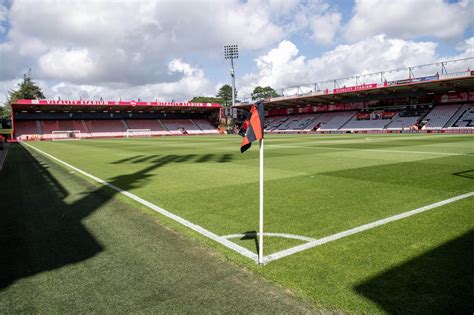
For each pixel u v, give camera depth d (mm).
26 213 5570
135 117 67250
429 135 33938
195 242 4008
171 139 40938
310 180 8078
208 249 3770
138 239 4164
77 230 4582
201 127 70562
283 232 4289
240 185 7664
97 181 8703
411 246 3711
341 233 4191
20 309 2621
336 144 21984
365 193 6492
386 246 3727
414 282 2889
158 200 6301
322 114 61250
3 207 6039
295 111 66688
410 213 5035
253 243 3922
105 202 6258
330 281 2936
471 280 2908
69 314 2533
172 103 60656
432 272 3072
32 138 52500
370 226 4441
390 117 50625
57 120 59406
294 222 4703
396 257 3422
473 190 6598
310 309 2516
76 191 7414
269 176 8852
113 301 2701
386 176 8430
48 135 54031
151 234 4340
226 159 13781
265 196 6414
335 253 3557
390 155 13836
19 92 82625
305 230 4348
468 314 2416
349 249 3660
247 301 2645
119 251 3777
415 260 3338
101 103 54062
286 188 7152
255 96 61156
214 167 11164
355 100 55500
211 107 66875
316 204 5691
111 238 4223
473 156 12930
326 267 3219
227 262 3396
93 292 2859
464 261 3295
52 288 2951
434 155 13508
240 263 3357
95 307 2619
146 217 5160
